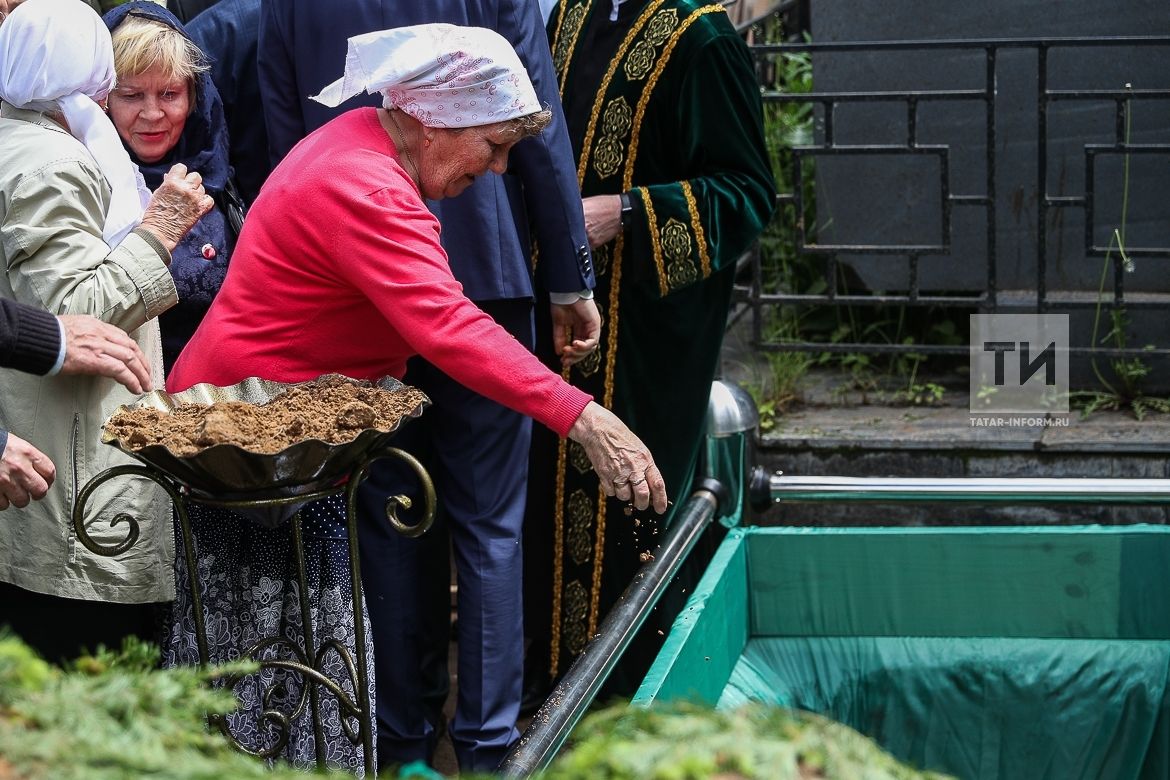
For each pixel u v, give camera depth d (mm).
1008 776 3695
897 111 5949
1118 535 3715
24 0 3137
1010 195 5887
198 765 1134
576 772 1197
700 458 3941
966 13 5812
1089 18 5680
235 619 2818
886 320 6160
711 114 4113
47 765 1062
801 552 3814
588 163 4273
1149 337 5727
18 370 2650
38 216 2793
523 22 3582
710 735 1207
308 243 2658
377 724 3801
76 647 3016
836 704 3725
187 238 3402
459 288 2631
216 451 2211
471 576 3721
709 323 4277
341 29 3467
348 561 2875
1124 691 3656
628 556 4328
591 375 4285
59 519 2871
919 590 3789
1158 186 5711
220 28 3848
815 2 5988
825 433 5383
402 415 2383
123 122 3340
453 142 2736
